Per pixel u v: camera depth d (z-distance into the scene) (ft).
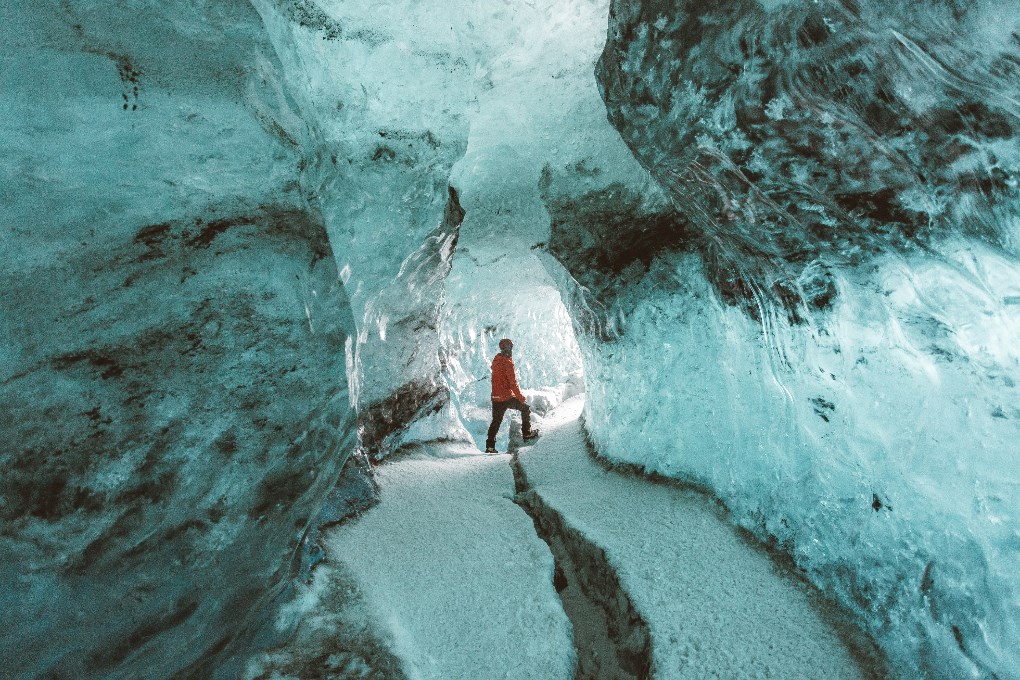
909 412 8.46
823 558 9.06
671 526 10.98
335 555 10.68
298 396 6.66
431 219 13.51
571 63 12.84
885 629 7.63
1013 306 7.24
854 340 9.19
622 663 8.45
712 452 12.05
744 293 11.28
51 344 4.88
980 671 6.79
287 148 6.58
